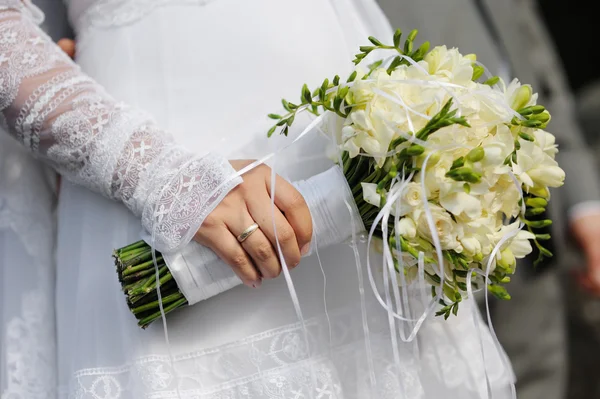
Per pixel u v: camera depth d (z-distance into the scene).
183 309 0.79
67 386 0.83
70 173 0.80
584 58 1.97
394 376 0.81
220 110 0.83
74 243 0.84
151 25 0.85
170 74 0.84
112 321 0.80
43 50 0.80
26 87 0.78
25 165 0.91
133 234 0.81
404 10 1.25
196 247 0.76
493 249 0.75
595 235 1.39
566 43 2.03
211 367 0.78
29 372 0.86
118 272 0.77
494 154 0.71
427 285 0.84
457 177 0.71
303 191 0.77
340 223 0.77
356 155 0.74
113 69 0.85
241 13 0.84
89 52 0.88
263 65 0.83
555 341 1.40
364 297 0.82
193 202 0.75
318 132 0.82
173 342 0.78
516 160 0.76
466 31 1.26
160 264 0.77
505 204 0.76
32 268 0.89
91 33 0.88
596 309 1.56
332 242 0.79
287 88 0.83
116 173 0.77
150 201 0.76
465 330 0.87
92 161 0.78
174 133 0.82
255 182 0.76
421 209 0.73
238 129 0.82
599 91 1.86
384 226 0.73
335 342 0.81
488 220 0.74
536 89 1.37
